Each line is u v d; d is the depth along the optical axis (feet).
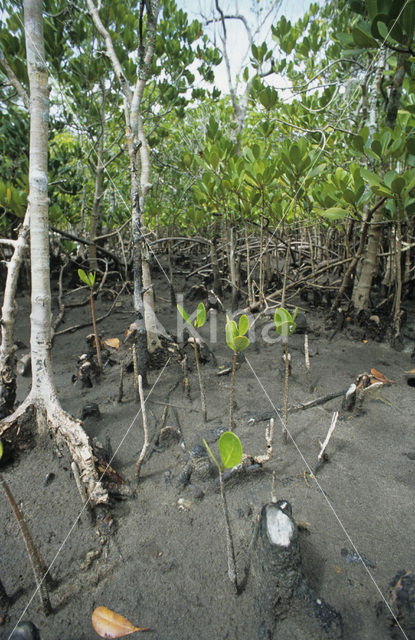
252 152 9.07
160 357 8.79
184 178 20.02
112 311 13.65
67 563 4.19
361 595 3.72
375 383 7.46
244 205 10.68
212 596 3.78
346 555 4.15
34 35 5.44
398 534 4.41
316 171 8.64
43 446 6.00
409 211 8.54
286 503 4.12
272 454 5.87
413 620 3.40
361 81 13.19
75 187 15.49
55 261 17.79
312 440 6.22
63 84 13.46
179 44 13.64
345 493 5.06
